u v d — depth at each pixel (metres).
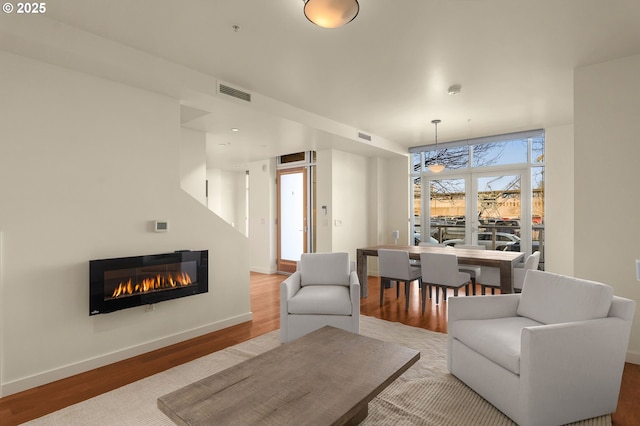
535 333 1.88
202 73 3.27
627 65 2.96
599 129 3.06
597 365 2.04
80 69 2.73
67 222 2.70
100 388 2.49
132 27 2.49
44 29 2.34
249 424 1.40
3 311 2.41
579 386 2.00
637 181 2.90
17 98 2.48
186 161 4.58
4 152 2.42
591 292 2.16
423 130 5.45
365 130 5.43
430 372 2.67
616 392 2.10
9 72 2.45
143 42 2.70
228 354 3.06
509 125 5.13
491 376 2.18
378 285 6.00
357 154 6.60
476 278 4.55
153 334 3.22
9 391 2.40
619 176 2.97
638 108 2.91
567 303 2.27
